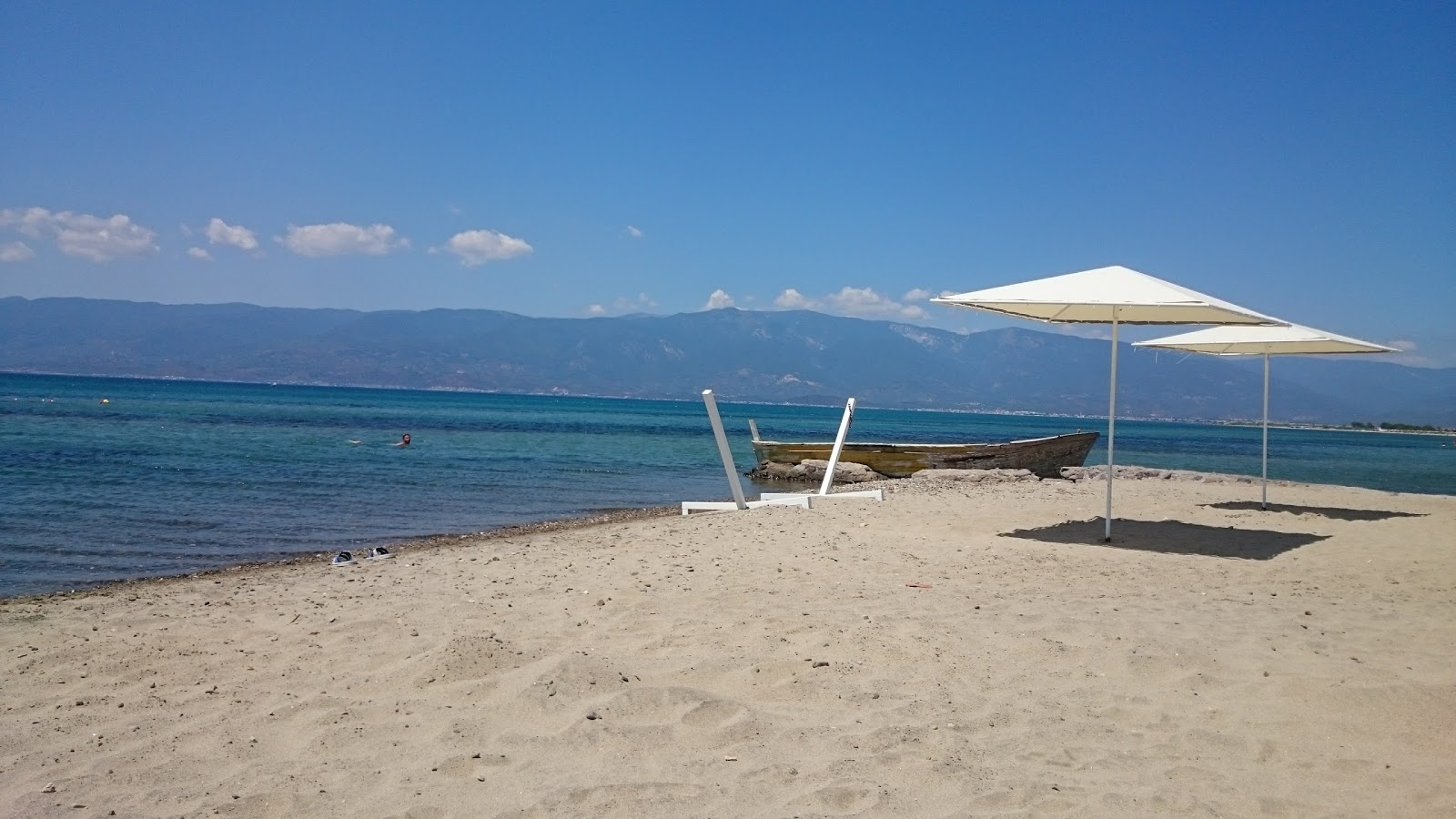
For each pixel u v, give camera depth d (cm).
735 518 1216
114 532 1159
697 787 328
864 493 1470
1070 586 720
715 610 605
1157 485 1845
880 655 490
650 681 446
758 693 434
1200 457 4484
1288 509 1369
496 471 2277
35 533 1130
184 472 1914
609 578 740
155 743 369
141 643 530
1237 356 1438
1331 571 824
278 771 340
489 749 361
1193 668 478
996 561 837
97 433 3138
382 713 402
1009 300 885
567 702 409
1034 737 382
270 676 461
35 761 349
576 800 317
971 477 1875
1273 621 595
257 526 1255
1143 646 513
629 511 1580
